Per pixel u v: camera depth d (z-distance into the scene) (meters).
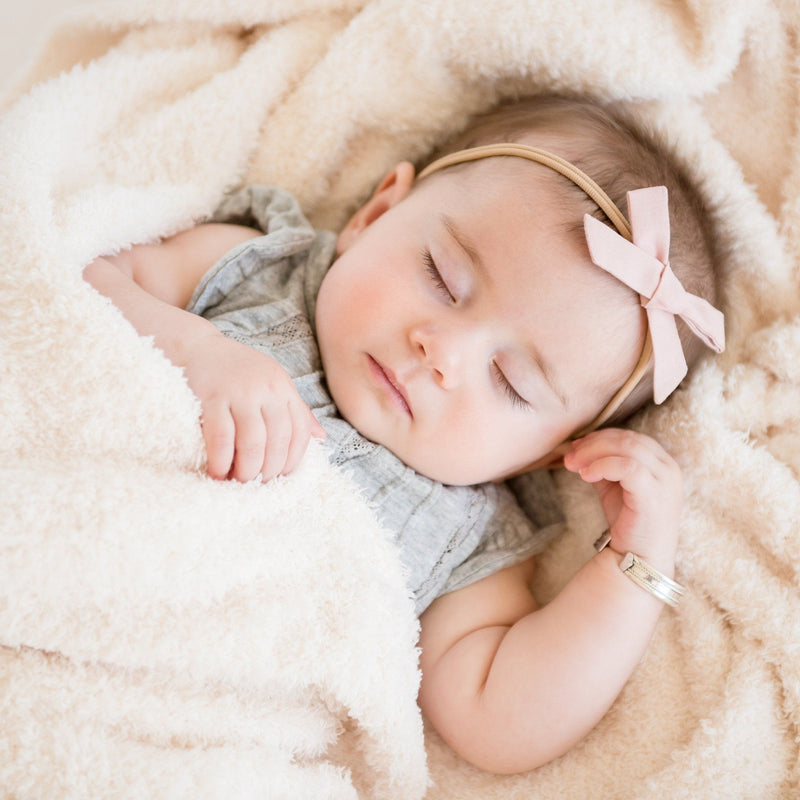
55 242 0.98
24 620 0.84
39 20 1.56
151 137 1.31
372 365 1.15
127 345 0.93
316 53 1.41
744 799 1.06
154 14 1.38
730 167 1.31
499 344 1.12
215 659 0.91
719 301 1.33
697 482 1.23
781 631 1.12
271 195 1.40
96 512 0.85
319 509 1.01
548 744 1.10
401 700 1.01
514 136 1.25
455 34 1.33
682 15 1.29
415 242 1.18
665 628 1.20
